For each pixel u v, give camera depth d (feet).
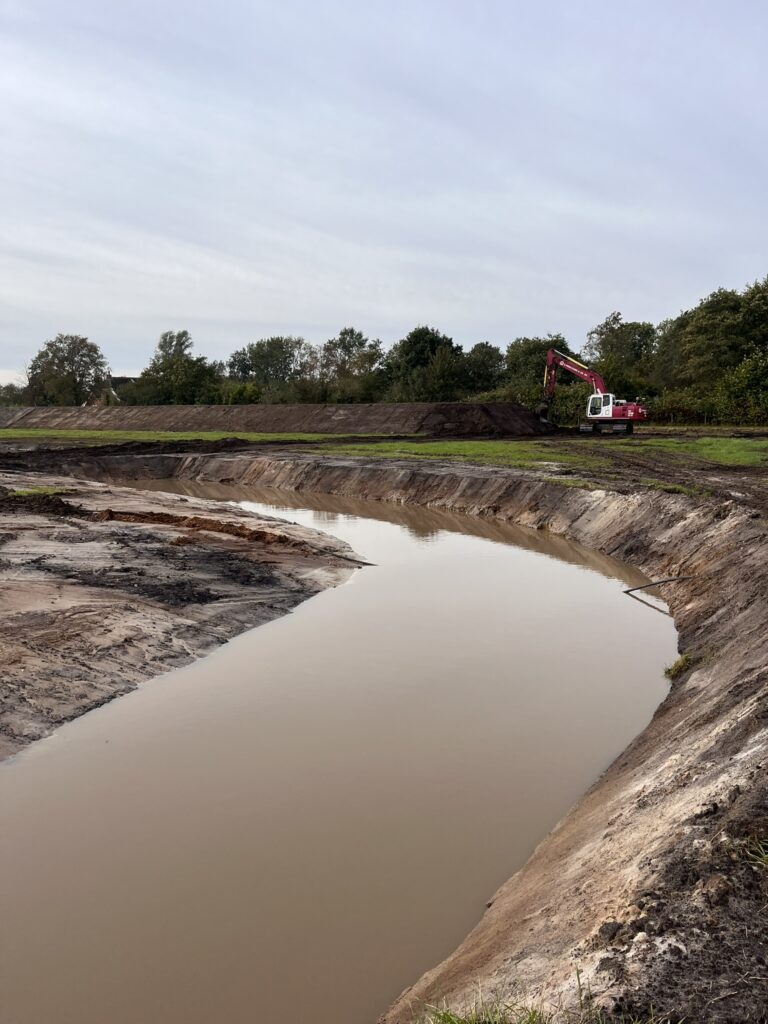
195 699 35.42
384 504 104.63
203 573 55.47
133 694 36.09
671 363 256.73
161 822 25.02
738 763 20.53
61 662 37.29
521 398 204.13
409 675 38.27
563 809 25.89
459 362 252.42
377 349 289.12
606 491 78.69
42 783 27.66
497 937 18.33
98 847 23.63
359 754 29.73
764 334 192.75
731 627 37.88
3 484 102.01
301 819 25.12
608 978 13.75
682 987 13.23
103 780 27.81
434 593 54.85
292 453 139.03
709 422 174.09
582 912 17.21
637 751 28.73
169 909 20.79
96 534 65.36
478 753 29.89
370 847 23.63
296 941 19.57
